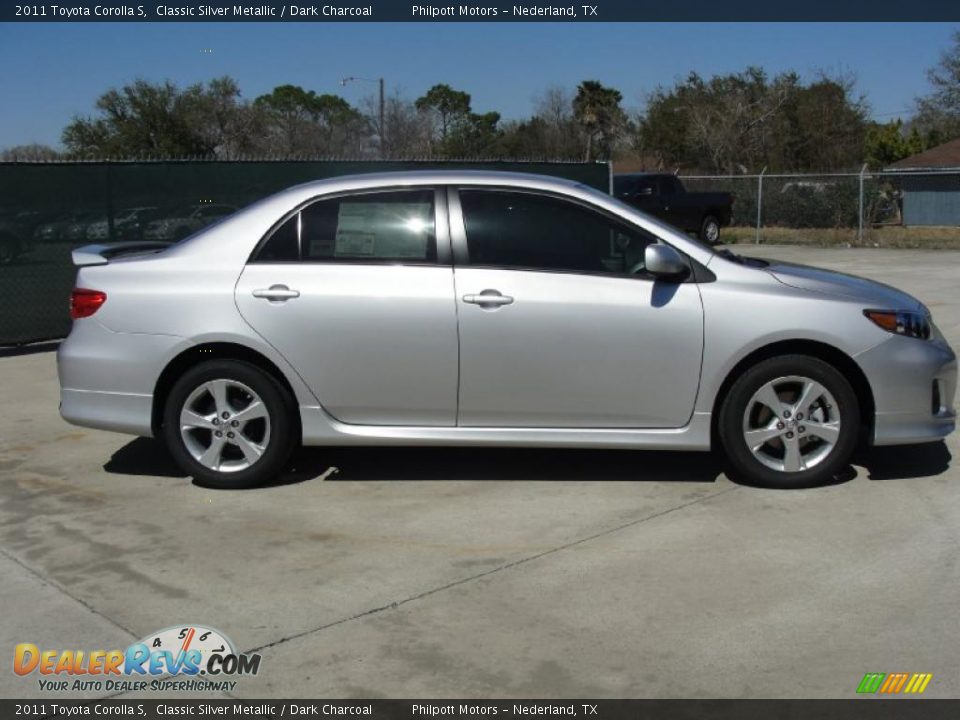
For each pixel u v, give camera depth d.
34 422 7.46
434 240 5.57
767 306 5.38
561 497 5.58
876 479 5.77
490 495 5.64
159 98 32.56
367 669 3.78
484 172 5.81
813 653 3.83
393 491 5.75
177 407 5.73
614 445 5.55
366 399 5.60
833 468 5.54
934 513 5.23
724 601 4.27
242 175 11.49
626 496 5.58
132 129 32.12
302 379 5.60
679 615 4.15
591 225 5.56
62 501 5.69
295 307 5.54
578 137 50.25
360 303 5.51
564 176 13.98
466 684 3.66
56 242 10.44
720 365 5.42
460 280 5.48
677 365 5.43
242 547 4.97
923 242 24.92
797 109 43.50
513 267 5.50
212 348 5.70
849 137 43.78
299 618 4.20
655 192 24.70
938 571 4.52
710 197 25.97
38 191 10.25
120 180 10.73
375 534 5.10
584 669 3.75
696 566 4.62
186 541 5.06
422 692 3.62
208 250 5.71
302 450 6.55
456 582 4.52
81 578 4.63
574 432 5.56
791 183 29.00
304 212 5.69
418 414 5.61
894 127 44.97
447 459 6.32
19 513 5.51
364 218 5.64
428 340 5.49
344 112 43.38
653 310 5.41
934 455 6.21
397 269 5.54
